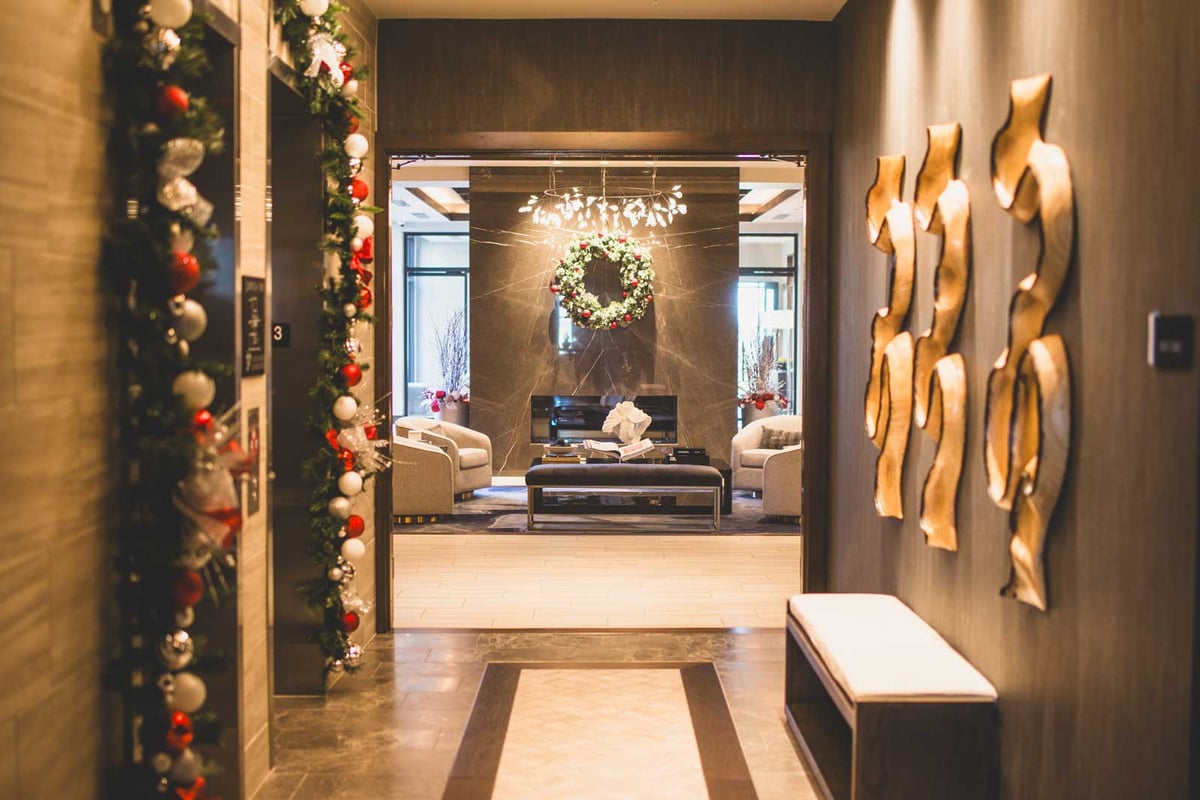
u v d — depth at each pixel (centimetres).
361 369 442
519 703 442
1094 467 245
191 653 258
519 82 546
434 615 588
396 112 548
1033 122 275
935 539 354
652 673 483
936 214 345
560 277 1078
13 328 208
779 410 1321
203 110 253
